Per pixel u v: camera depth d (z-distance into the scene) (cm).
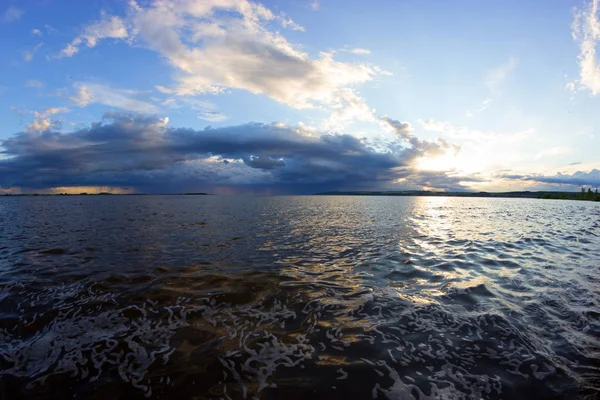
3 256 1412
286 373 546
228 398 483
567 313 805
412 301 885
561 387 515
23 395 493
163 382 523
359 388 509
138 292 936
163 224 2756
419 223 2958
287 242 1827
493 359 596
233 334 687
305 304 856
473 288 998
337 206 6425
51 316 774
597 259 1419
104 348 629
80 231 2261
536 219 3478
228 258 1388
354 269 1220
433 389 510
